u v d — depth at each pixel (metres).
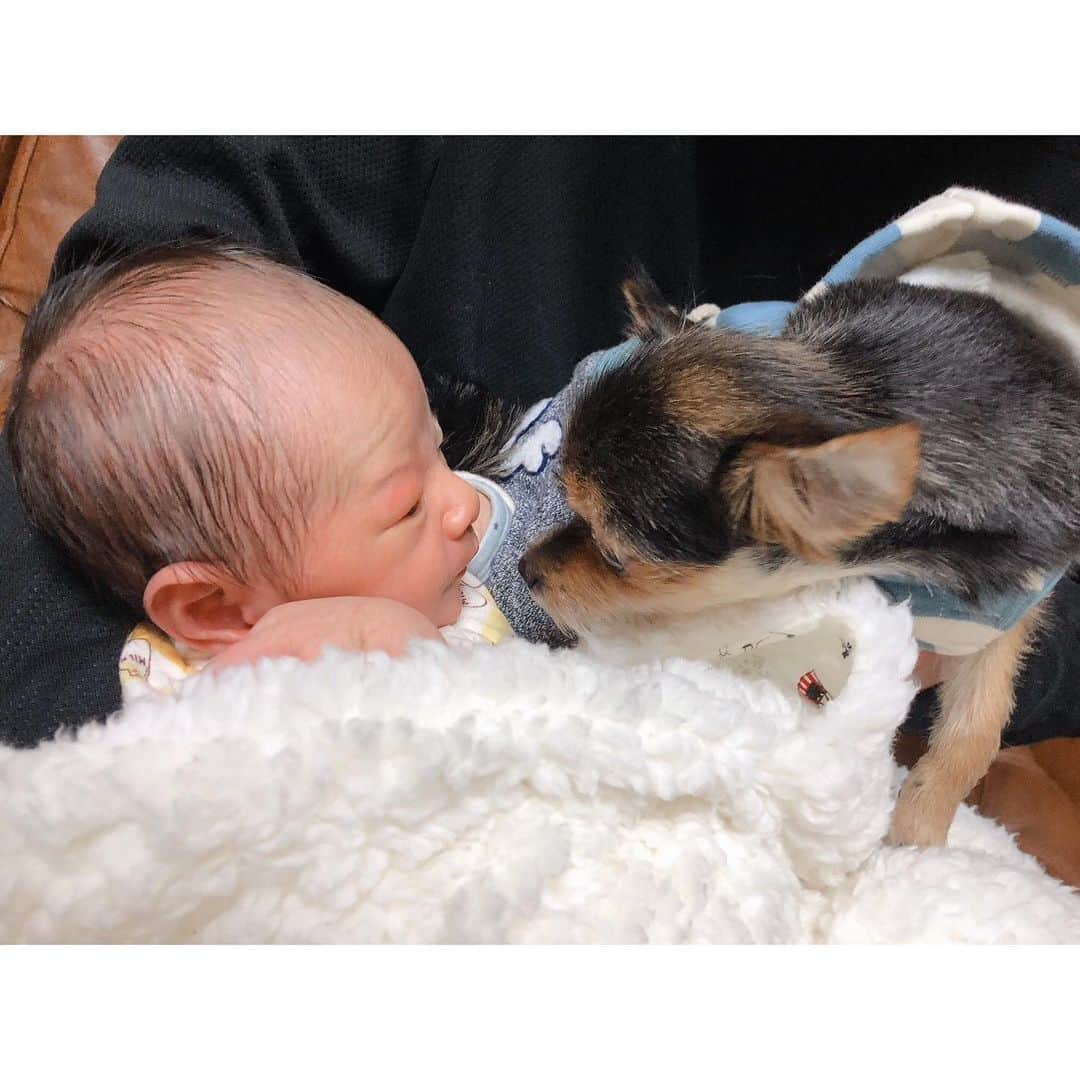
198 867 0.35
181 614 0.44
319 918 0.36
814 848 0.40
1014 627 0.47
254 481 0.43
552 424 0.51
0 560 0.44
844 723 0.40
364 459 0.44
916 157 0.53
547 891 0.37
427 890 0.37
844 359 0.44
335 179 0.49
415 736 0.36
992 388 0.43
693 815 0.39
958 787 0.49
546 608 0.47
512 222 0.52
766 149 0.55
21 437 0.44
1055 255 0.44
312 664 0.37
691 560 0.44
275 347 0.44
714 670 0.41
